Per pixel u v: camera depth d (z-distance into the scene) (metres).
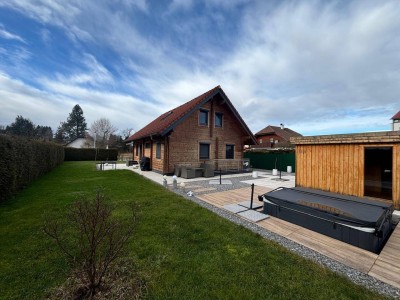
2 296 2.19
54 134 71.50
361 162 6.55
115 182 9.17
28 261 2.81
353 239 3.55
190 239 3.60
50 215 4.62
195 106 12.50
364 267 2.91
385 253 3.30
